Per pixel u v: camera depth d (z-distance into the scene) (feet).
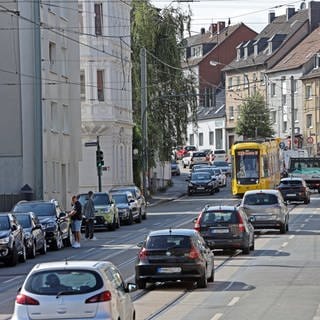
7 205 286.25
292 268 158.20
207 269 137.59
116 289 84.23
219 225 180.75
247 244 181.88
